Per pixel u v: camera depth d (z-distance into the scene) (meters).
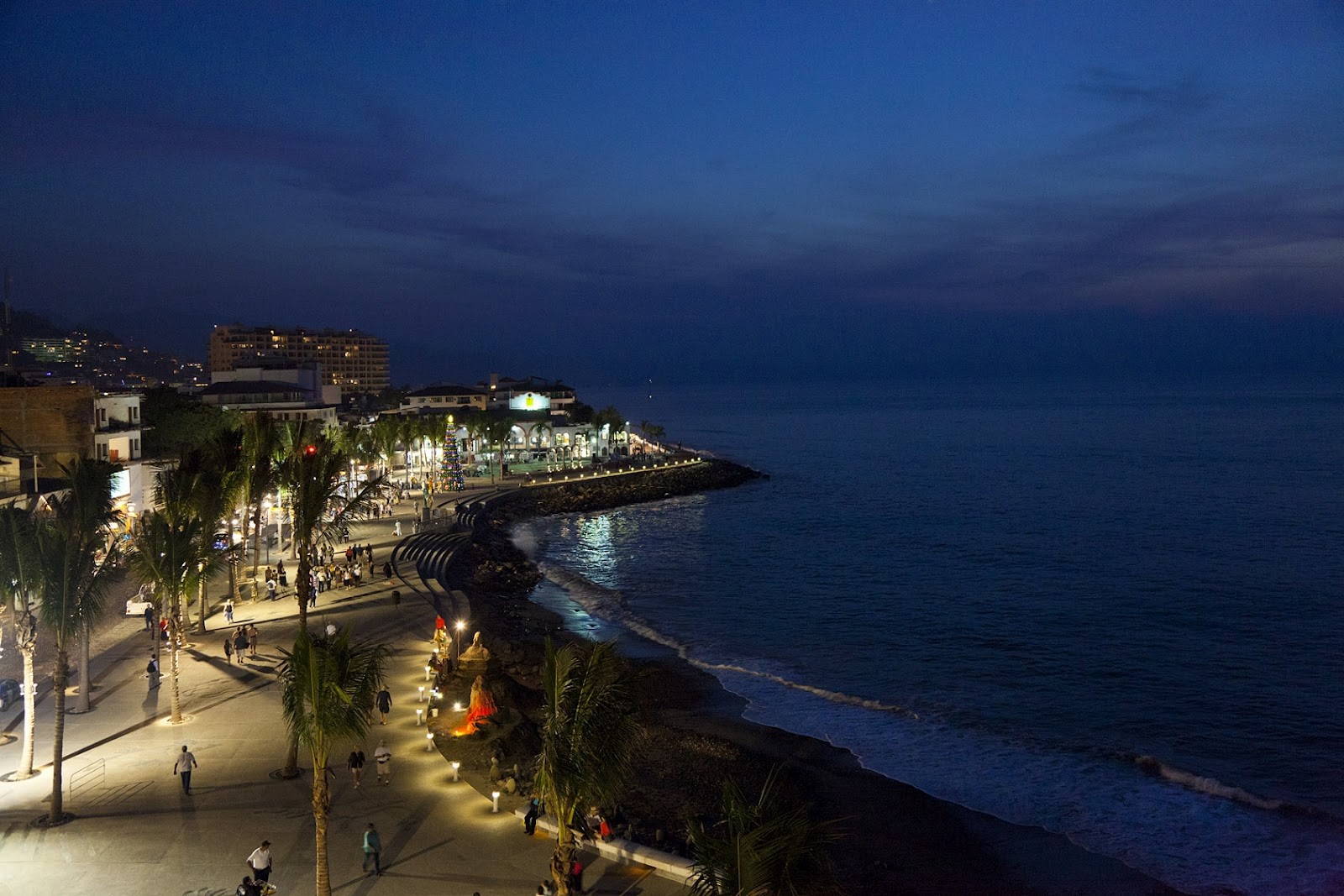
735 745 38.62
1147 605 63.12
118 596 51.31
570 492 121.19
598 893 22.98
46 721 33.38
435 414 152.88
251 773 29.09
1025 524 99.69
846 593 69.06
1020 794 34.28
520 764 30.77
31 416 61.25
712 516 111.44
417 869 23.62
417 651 44.28
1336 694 44.81
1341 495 113.81
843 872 28.75
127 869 22.98
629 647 55.09
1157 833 31.17
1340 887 27.39
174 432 83.19
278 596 55.50
